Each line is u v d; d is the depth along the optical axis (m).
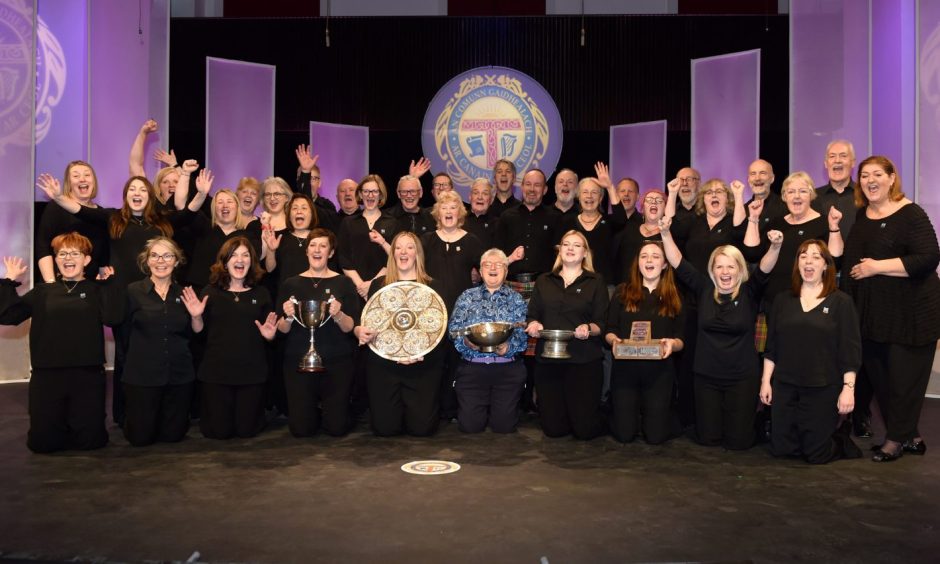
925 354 4.33
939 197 6.25
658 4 9.88
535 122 8.84
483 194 6.18
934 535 3.06
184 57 8.90
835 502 3.50
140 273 4.93
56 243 4.48
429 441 4.73
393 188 9.02
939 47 6.20
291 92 8.94
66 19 7.70
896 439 4.32
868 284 4.43
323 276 5.00
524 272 5.91
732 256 4.53
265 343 4.87
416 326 4.80
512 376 4.93
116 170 7.83
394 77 8.93
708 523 3.20
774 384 4.37
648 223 5.64
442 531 3.08
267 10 9.97
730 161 8.38
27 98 6.84
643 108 8.70
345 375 4.87
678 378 5.21
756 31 8.51
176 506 3.39
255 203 5.72
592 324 4.81
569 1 9.93
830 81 7.17
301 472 3.98
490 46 8.87
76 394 4.42
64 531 3.07
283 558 2.79
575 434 4.79
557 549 2.89
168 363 4.59
